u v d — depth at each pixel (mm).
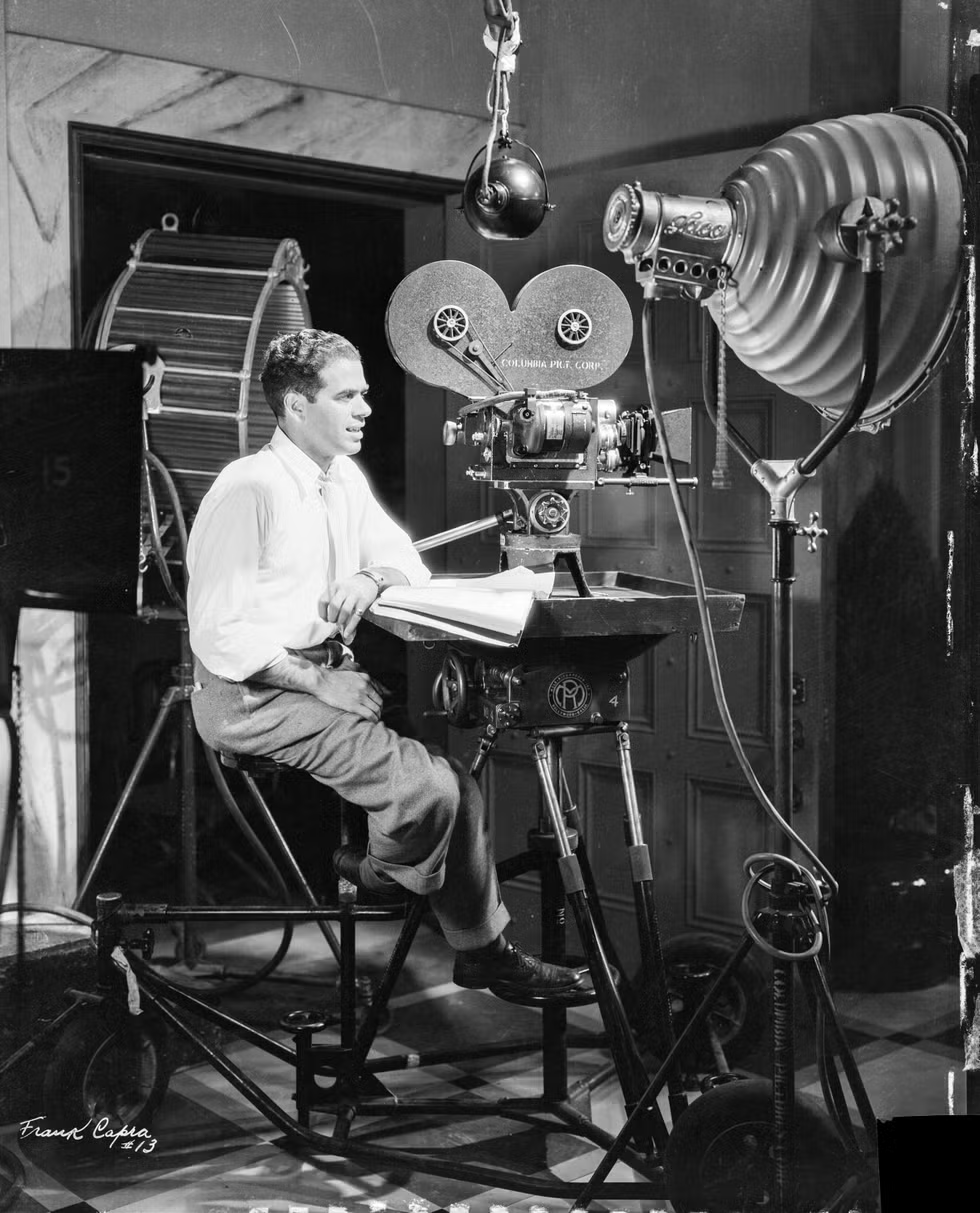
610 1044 2408
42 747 2646
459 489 3270
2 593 2340
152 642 2971
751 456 2096
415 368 2508
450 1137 2621
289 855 3033
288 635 2451
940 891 2992
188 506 2781
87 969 2645
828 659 2865
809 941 2109
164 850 3002
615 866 3102
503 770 3201
